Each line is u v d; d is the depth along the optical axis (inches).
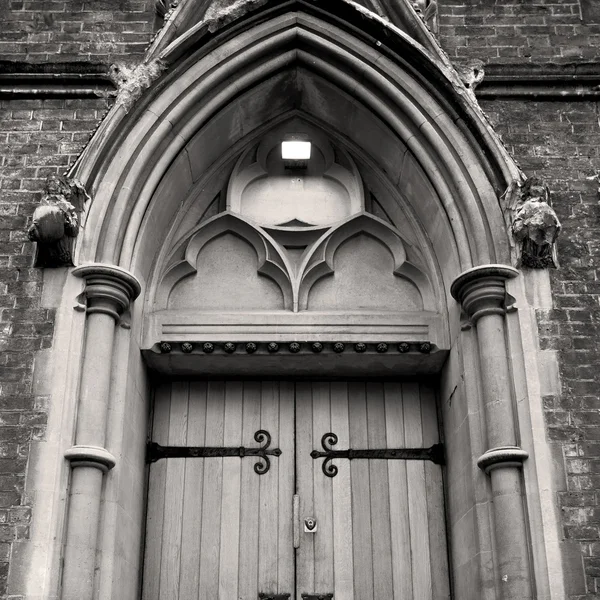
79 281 220.5
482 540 204.8
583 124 248.8
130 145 234.1
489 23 262.7
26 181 238.2
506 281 222.5
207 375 252.2
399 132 242.1
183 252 253.3
